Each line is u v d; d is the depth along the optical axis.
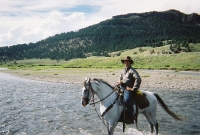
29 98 20.55
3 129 10.85
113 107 8.05
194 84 31.55
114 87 8.46
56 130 10.73
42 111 14.91
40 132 10.43
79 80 40.97
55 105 17.02
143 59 130.38
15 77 55.53
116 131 10.57
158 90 26.22
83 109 15.56
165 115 13.77
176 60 115.69
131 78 8.23
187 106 16.45
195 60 109.50
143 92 9.06
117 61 140.88
